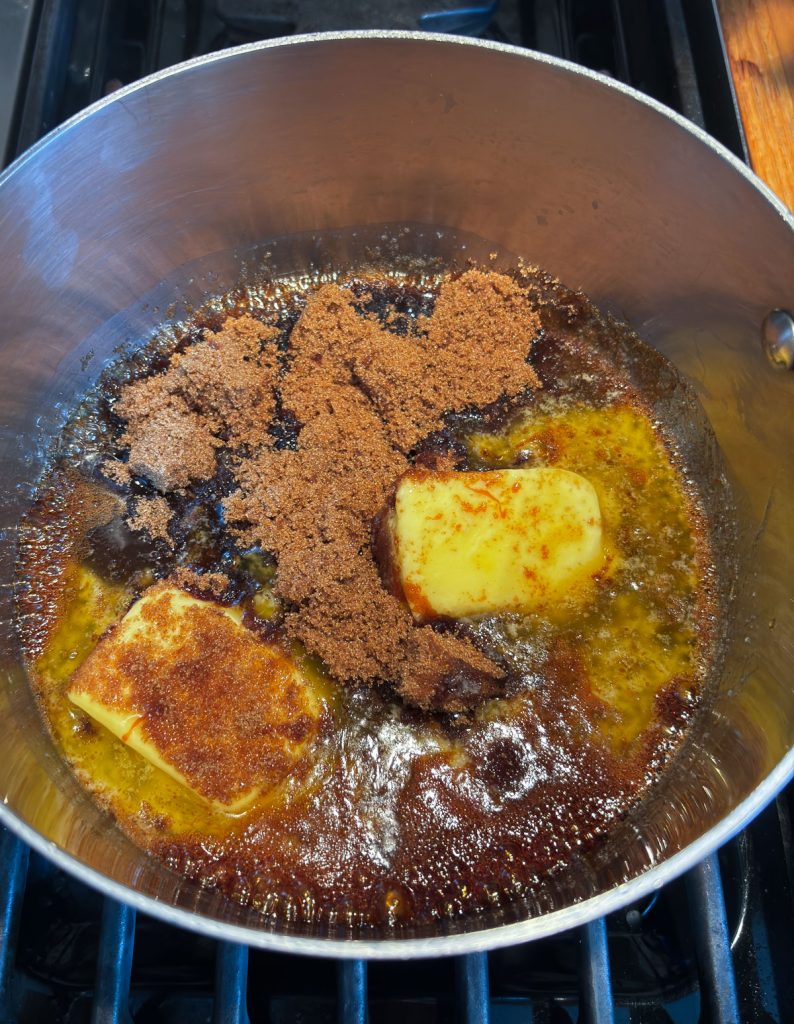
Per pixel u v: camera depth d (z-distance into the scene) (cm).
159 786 20
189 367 24
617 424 25
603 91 21
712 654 22
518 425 25
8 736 19
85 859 18
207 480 24
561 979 18
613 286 25
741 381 22
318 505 23
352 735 21
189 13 27
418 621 21
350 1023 17
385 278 27
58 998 18
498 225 25
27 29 25
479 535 21
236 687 20
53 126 25
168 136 22
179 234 24
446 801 20
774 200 19
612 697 22
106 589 23
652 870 15
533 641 22
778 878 19
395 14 27
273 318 26
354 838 20
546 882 20
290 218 25
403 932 19
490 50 21
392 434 24
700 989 18
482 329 26
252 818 20
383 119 23
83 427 24
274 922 19
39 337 23
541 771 21
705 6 25
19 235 21
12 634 22
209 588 22
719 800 18
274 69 21
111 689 20
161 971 18
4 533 22
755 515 22
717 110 25
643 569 23
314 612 22
